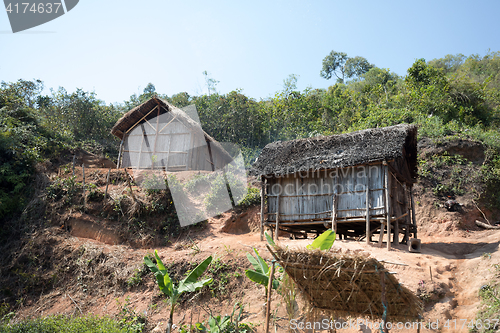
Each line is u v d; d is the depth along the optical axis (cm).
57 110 2092
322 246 573
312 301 580
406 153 1120
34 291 963
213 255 948
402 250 876
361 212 930
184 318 799
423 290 658
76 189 1218
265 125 2341
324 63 4597
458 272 738
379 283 506
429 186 1356
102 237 1099
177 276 907
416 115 1848
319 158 989
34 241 1070
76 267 998
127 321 809
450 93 2039
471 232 1150
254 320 734
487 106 2061
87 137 2131
